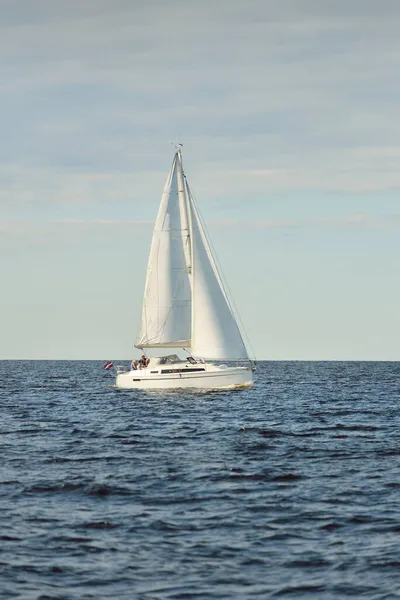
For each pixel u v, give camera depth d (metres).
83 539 41.25
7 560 37.78
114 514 46.41
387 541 41.00
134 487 53.84
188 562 37.72
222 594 33.84
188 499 50.38
